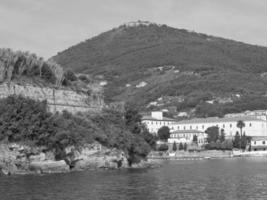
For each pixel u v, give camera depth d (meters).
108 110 120.44
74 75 126.00
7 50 106.44
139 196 61.50
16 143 88.25
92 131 105.00
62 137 94.31
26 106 92.19
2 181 73.25
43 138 91.56
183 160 192.00
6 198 56.78
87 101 119.19
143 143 119.88
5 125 88.38
